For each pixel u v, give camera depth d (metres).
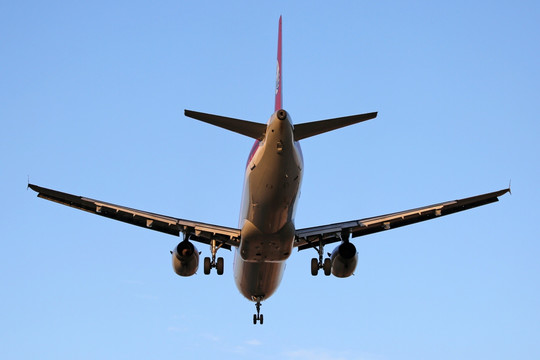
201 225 104.06
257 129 89.06
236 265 120.94
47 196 96.62
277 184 90.06
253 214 95.75
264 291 120.88
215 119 88.19
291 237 98.69
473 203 99.88
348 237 107.31
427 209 99.81
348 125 87.19
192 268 107.44
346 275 108.06
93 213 102.81
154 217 101.81
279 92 102.50
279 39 107.00
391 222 107.88
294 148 88.50
